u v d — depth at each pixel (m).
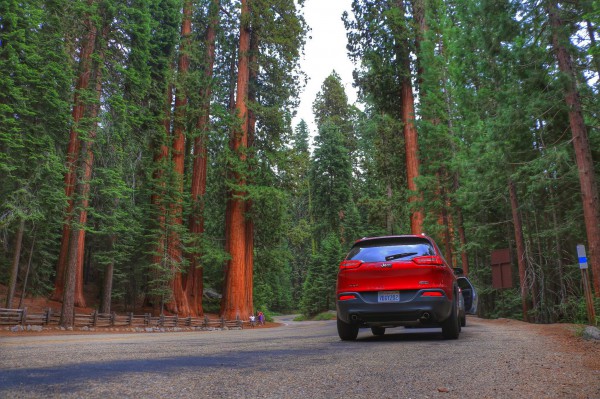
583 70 14.91
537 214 23.02
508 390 2.26
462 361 3.50
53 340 9.14
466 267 26.38
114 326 21.39
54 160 20.02
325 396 2.09
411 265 6.01
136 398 1.97
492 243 27.78
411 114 27.50
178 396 2.04
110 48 25.02
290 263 89.19
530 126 15.50
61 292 29.97
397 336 7.42
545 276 22.31
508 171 18.33
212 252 31.25
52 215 22.36
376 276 6.09
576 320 13.81
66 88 21.91
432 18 28.48
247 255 32.97
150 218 31.72
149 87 30.69
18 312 17.48
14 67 19.08
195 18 36.59
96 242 33.75
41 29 21.22
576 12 13.77
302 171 33.84
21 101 19.34
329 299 64.88
